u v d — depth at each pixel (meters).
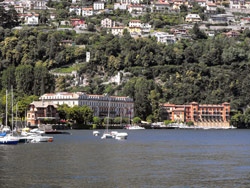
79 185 178.00
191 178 192.12
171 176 195.62
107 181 185.12
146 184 180.88
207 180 188.62
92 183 181.50
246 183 183.75
